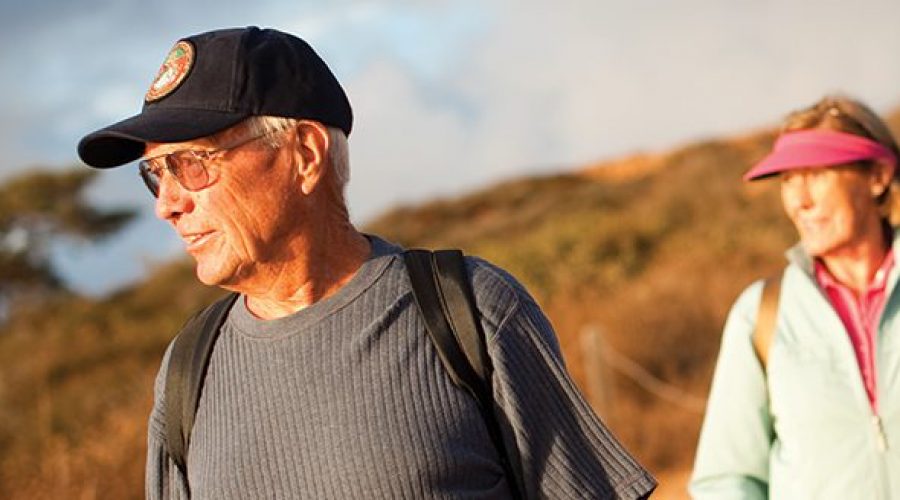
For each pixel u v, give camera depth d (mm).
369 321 2381
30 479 11320
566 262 21953
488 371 2361
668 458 12422
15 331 28000
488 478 2369
